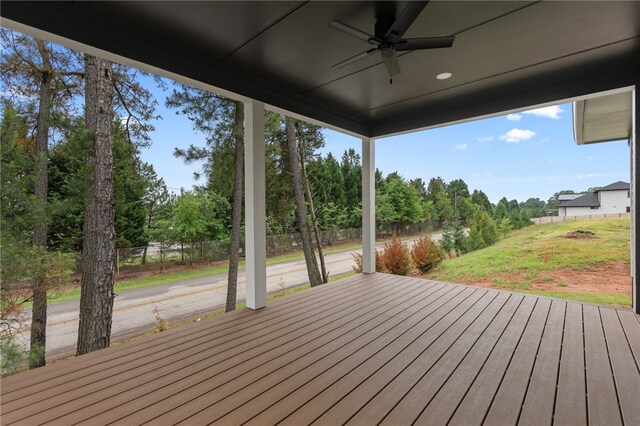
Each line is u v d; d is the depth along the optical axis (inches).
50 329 238.7
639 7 87.2
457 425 59.4
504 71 129.6
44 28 80.0
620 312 125.6
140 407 65.6
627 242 261.9
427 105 172.2
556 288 215.3
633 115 122.9
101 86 183.3
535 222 379.6
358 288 168.1
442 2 84.3
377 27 91.1
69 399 68.6
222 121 271.1
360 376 78.3
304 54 113.7
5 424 60.0
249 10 87.0
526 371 80.3
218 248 489.7
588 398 68.2
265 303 137.9
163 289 348.2
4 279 160.4
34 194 176.9
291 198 397.1
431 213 586.6
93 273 180.5
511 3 85.0
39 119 191.8
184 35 100.3
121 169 231.8
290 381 76.1
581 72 130.9
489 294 155.3
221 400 68.1
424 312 128.4
